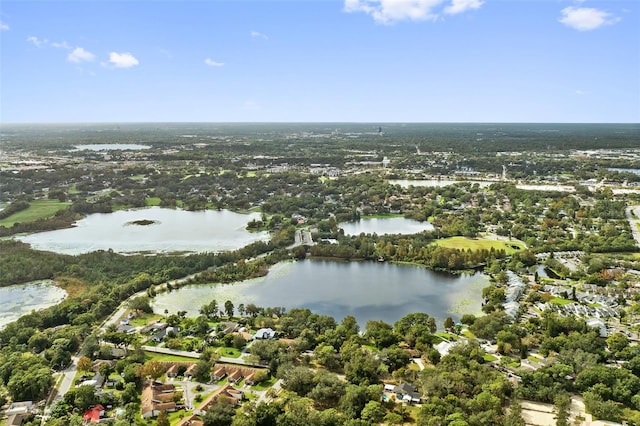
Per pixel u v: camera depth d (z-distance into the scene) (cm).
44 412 16438
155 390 17138
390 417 15300
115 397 17025
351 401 16112
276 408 15562
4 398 16862
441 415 15100
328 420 15075
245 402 16688
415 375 18338
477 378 17275
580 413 15925
